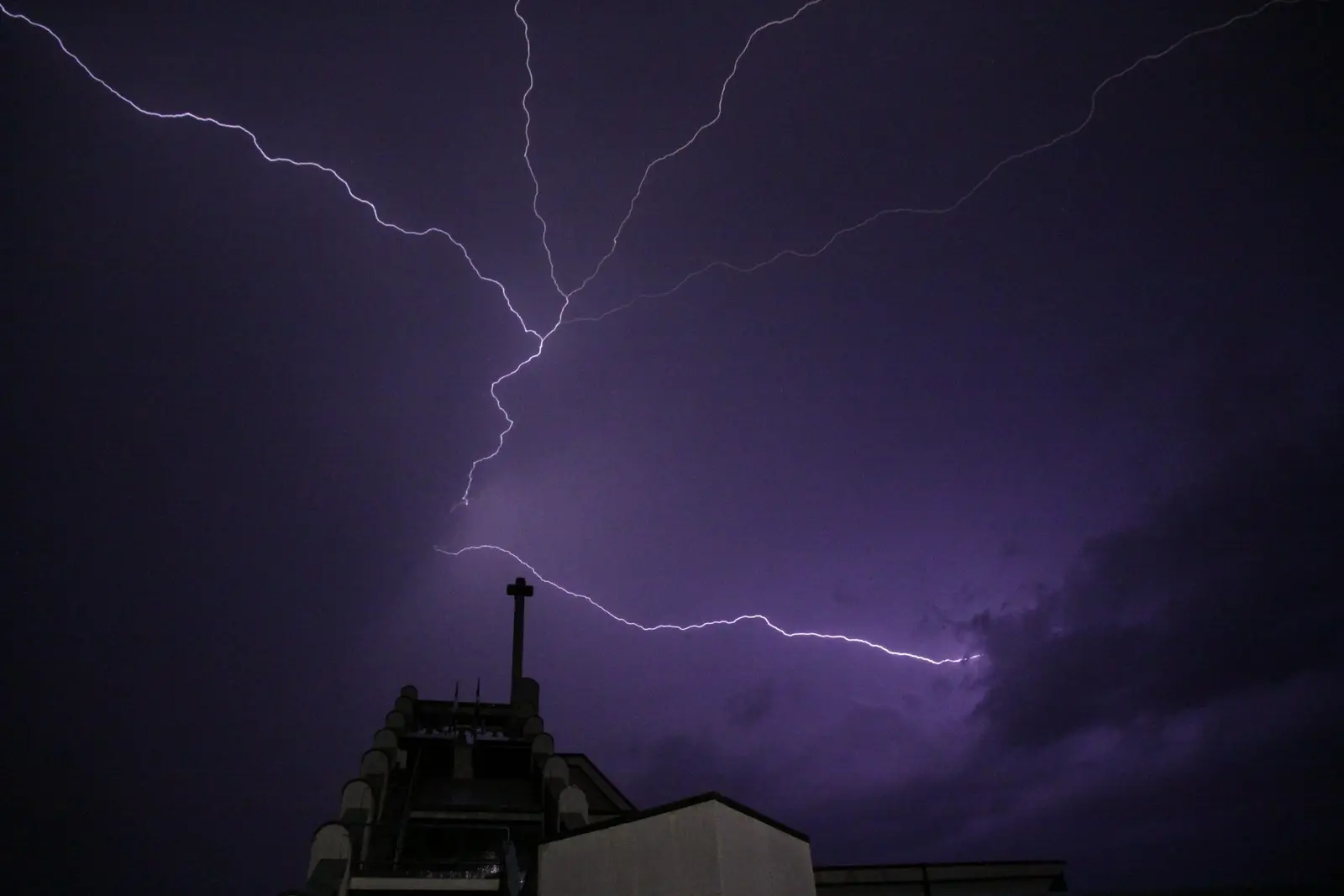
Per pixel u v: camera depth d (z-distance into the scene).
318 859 13.40
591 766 21.09
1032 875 18.33
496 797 19.16
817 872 17.84
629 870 12.02
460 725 24.03
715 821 11.65
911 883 18.06
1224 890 17.44
